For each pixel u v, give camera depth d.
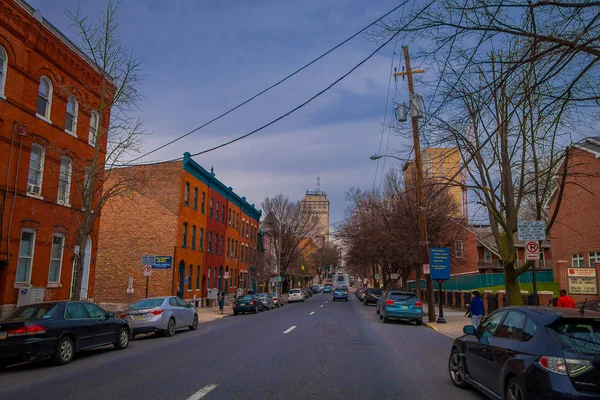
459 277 44.19
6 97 16.86
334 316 26.80
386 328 19.81
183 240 33.78
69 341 10.97
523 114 13.88
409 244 31.62
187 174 34.31
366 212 39.75
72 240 20.41
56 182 19.36
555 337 5.53
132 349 13.34
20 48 17.53
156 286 31.77
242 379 8.63
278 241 56.91
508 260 15.65
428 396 7.53
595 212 28.91
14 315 11.13
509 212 15.61
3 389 7.99
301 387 8.02
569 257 32.94
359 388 8.03
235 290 48.38
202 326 21.23
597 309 14.19
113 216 33.00
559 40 7.45
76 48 20.38
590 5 7.11
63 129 19.83
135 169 33.03
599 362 5.13
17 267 17.58
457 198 37.94
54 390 7.84
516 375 5.75
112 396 7.35
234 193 47.56
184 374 9.12
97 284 32.25
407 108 14.45
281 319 24.48
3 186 16.75
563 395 5.01
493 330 7.19
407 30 8.77
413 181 31.27
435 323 21.67
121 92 16.95
